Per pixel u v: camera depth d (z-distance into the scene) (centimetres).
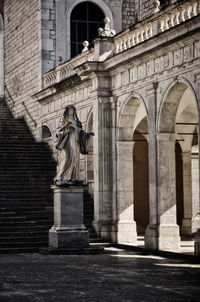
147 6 3725
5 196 3111
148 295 1452
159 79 2514
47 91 3675
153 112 2550
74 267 2008
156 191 2519
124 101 2816
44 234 2762
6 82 4631
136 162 3719
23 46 4228
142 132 3503
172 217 2506
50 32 3912
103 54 2938
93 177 3250
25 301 1381
